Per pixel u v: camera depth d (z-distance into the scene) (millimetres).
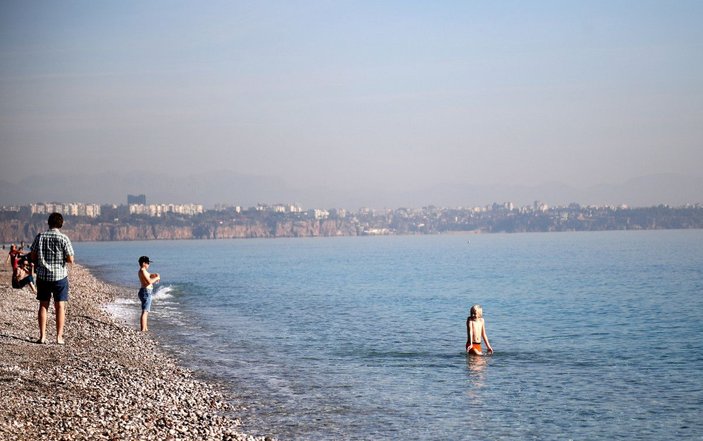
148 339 28641
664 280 79875
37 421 13016
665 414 16969
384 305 49156
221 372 21828
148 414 14836
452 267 116500
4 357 19109
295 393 18797
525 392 19250
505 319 41344
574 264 121750
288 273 100125
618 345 29422
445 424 15789
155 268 116625
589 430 15516
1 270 60406
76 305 38844
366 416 16406
